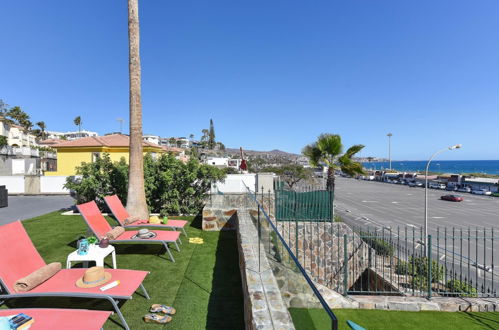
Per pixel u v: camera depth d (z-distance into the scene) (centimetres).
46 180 1877
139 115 876
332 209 1005
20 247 374
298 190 1140
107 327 319
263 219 388
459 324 505
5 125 3747
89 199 1062
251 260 392
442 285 698
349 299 586
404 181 6925
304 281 189
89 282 329
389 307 566
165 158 1059
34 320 252
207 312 359
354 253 956
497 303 566
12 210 1171
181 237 745
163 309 354
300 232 976
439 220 2455
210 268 518
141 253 600
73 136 8881
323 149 1346
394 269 822
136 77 865
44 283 335
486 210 3042
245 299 339
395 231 1966
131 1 852
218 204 939
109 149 1992
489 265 1227
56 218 960
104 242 459
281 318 242
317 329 155
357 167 1288
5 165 2478
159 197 1072
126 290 320
